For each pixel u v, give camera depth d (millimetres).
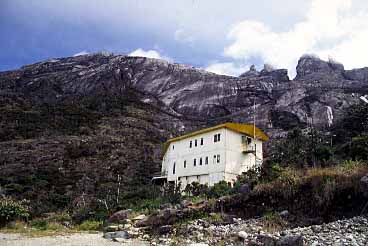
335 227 19031
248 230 21406
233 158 58469
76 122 111375
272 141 84375
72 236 24812
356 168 24000
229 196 27062
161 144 100375
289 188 24516
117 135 103688
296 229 19734
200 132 63406
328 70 173875
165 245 20062
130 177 72438
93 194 58188
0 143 91312
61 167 76938
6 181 65750
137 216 30625
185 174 63969
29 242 21641
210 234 21391
